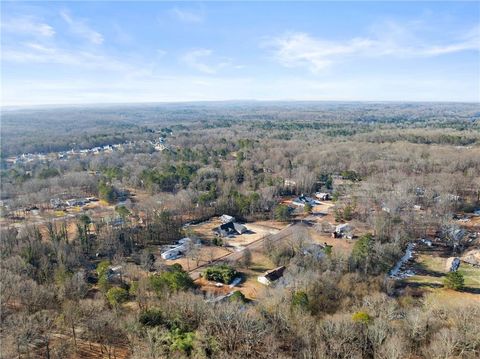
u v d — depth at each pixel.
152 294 79.00
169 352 56.66
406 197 144.25
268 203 152.62
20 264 91.06
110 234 116.06
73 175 188.00
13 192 173.25
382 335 58.06
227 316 62.25
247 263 105.12
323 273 86.62
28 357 58.84
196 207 150.50
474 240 119.69
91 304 71.69
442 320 66.56
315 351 56.97
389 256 103.31
